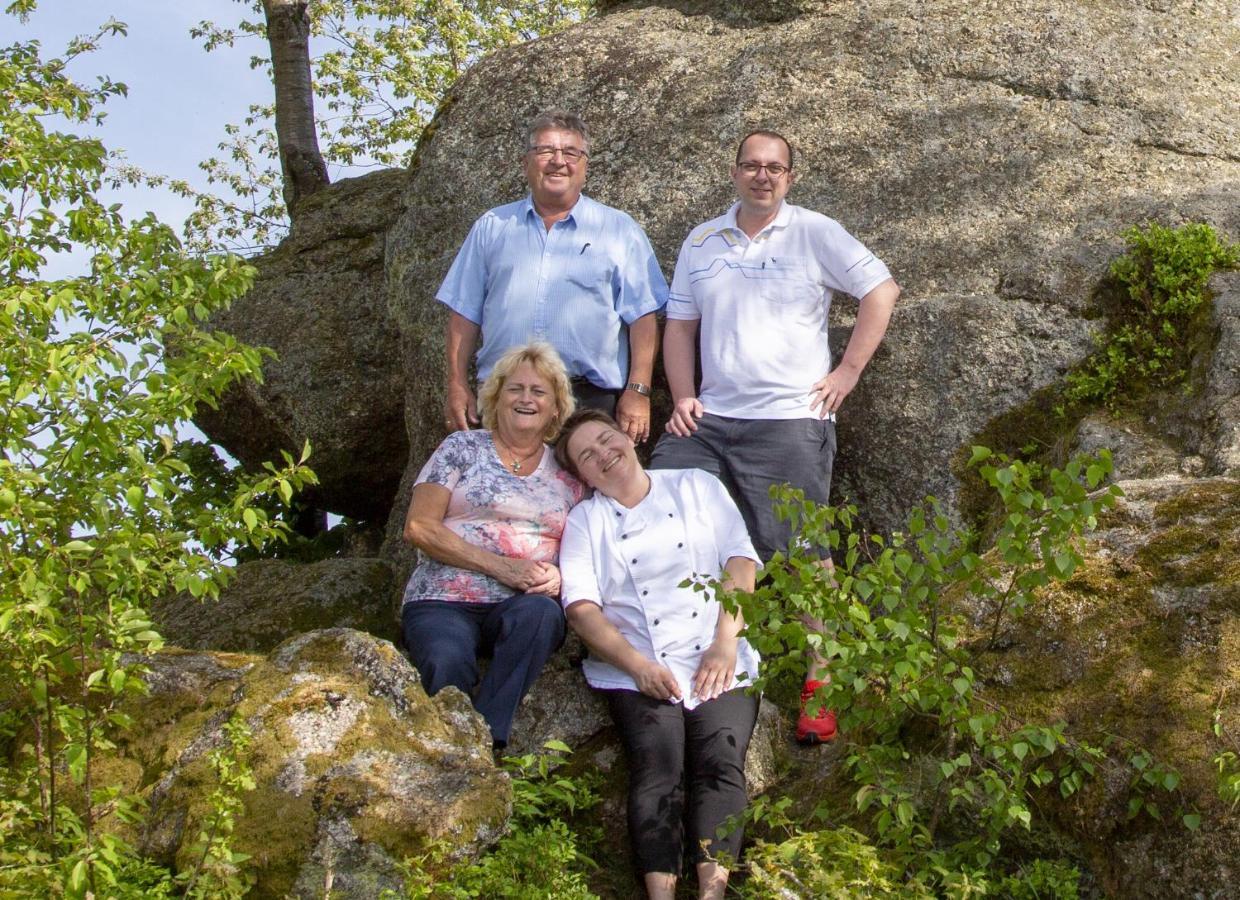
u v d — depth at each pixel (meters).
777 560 4.02
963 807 4.15
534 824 4.54
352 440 8.36
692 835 4.34
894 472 5.95
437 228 7.36
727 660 4.57
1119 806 3.87
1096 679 4.14
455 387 5.87
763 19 7.29
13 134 4.25
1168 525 4.50
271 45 11.15
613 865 4.64
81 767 3.50
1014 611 3.93
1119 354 5.71
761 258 5.60
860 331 5.55
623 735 4.58
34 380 3.58
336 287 8.73
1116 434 5.50
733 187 6.65
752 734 4.84
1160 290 5.79
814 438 5.46
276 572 7.10
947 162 6.43
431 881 3.66
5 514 3.40
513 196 7.15
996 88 6.57
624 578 4.73
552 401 5.02
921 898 3.69
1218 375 5.38
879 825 3.91
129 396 3.70
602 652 4.62
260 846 3.83
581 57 7.39
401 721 4.17
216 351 3.82
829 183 6.53
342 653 4.34
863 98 6.69
